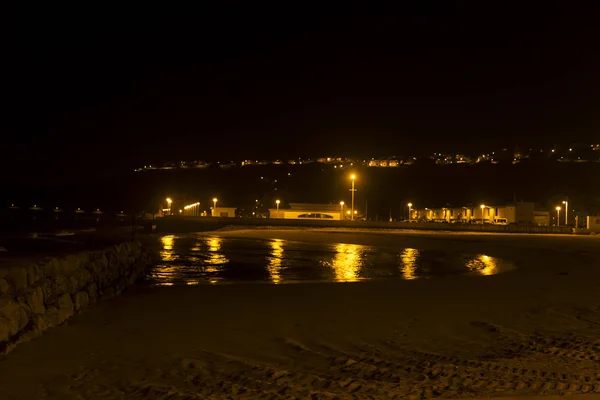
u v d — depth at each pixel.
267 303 11.26
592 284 14.80
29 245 17.89
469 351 7.48
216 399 5.33
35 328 7.88
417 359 7.04
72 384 5.78
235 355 7.14
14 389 5.58
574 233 70.62
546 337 8.34
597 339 8.21
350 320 9.52
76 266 11.16
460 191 182.12
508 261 26.83
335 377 6.17
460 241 45.62
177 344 7.68
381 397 5.41
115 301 11.46
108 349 7.31
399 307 10.85
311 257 28.81
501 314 10.16
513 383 5.90
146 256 22.47
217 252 31.95
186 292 12.90
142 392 5.54
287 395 5.48
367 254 31.67
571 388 5.68
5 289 7.61
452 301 11.62
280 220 78.50
